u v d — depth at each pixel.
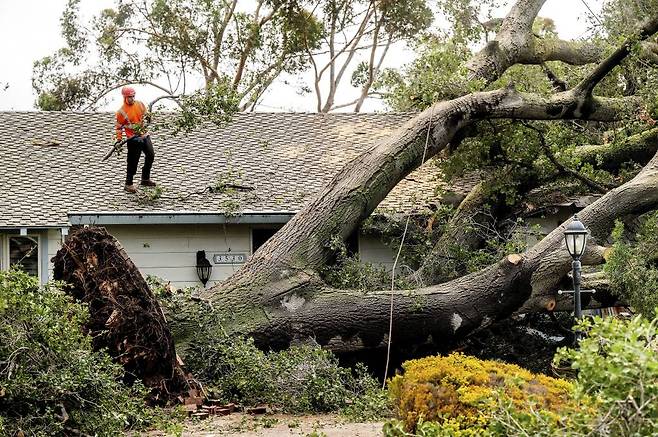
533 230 18.95
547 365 16.12
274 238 15.76
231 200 19.88
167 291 14.52
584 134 20.14
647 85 17.94
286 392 13.04
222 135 23.27
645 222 16.86
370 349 15.62
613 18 20.19
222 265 20.02
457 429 7.37
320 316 15.09
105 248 13.16
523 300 15.54
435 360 8.88
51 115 23.70
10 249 19.66
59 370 9.63
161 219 19.23
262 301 15.06
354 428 11.29
